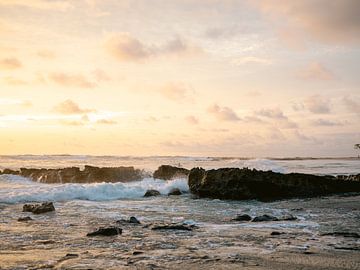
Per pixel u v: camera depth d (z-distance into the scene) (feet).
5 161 250.16
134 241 34.91
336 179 87.71
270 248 31.50
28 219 49.29
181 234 38.65
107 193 82.89
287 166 192.13
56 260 27.50
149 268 25.22
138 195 85.97
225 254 29.37
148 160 284.82
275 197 81.25
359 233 38.78
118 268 25.18
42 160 265.34
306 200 73.72
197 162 238.89
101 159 293.43
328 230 40.73
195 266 25.79
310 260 27.35
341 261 27.02
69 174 122.21
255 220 48.34
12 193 75.97
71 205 67.62
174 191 90.22
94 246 32.71
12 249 31.53
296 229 41.50
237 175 82.84
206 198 82.23
